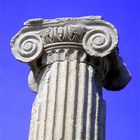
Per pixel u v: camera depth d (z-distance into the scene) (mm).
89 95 16172
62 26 16969
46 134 15711
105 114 16656
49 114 15906
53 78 16359
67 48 16719
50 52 16844
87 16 17031
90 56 16672
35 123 16047
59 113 15844
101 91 16938
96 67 16828
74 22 16969
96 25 16906
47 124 15812
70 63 16547
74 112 15844
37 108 16188
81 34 16734
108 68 17375
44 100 16156
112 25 16781
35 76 17391
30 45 17016
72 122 15711
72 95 16047
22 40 17141
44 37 16969
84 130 15711
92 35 16750
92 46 16641
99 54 16578
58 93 16125
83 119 15797
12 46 17141
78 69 16469
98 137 15891
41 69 17047
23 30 17219
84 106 15969
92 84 16375
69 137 15547
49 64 16812
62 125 15688
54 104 15992
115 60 17234
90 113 15953
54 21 17062
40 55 16953
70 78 16312
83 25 16922
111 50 16578
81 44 16734
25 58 17000
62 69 16453
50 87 16281
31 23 17203
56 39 16812
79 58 16641
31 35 17109
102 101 16703
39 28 17188
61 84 16219
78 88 16188
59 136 15570
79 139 15539
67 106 15938
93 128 15875
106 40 16656
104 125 16438
